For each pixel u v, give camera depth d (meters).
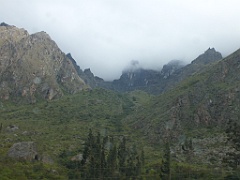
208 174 199.50
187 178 195.75
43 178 193.38
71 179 199.88
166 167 194.38
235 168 187.75
